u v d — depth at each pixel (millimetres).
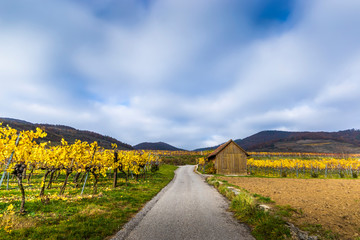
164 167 59812
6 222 6898
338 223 7367
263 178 30000
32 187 17953
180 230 7402
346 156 133000
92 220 8055
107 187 18531
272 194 13945
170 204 12180
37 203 10117
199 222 8398
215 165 41719
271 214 8203
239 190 15555
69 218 8148
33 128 177500
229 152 41906
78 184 20188
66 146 14031
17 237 6082
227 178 28625
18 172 8641
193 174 41156
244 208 9383
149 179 28016
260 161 63406
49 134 163875
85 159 14391
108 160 17328
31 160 10344
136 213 9969
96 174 15539
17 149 8758
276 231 6527
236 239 6504
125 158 20922
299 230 6527
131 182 23594
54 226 7109
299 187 18297
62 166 12992
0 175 25719
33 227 6863
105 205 10758
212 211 10367
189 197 14648
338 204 10641
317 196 13188
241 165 41281
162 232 7199
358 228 6832
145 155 29734
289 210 9156
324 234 6266
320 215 8438
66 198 11500
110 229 7316
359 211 9125
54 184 20344
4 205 9398
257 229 7090
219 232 7168
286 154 138500
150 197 14500
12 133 9203
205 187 20672
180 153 116938
